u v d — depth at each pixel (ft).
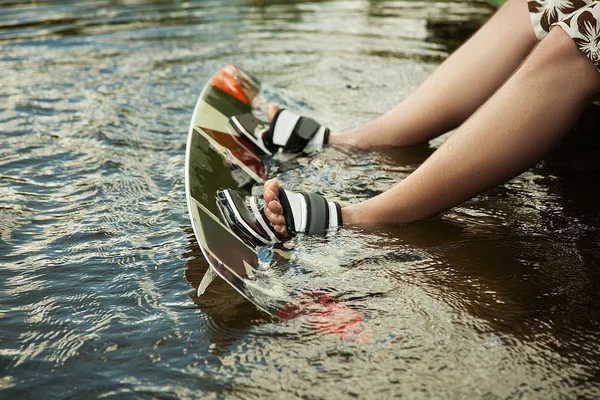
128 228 8.13
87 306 7.15
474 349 6.70
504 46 8.88
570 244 7.79
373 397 6.39
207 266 7.57
